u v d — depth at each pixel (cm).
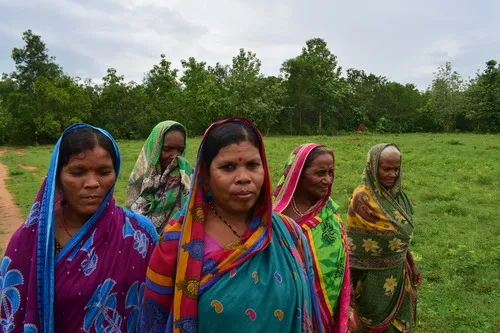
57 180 217
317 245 279
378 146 406
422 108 5516
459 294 593
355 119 5384
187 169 407
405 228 403
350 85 5641
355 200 411
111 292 211
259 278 181
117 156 225
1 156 3014
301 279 193
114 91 4534
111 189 218
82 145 207
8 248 203
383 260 400
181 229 186
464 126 5447
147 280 189
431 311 544
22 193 1466
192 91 4756
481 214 1023
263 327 177
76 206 210
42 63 5203
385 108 5597
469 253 750
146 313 188
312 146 300
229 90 4716
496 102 4781
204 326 175
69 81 4266
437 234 880
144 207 401
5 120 4138
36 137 4166
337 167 1777
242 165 184
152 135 410
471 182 1461
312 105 5084
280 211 290
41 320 198
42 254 199
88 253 208
